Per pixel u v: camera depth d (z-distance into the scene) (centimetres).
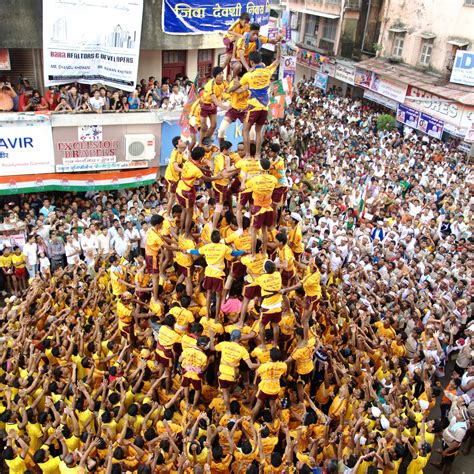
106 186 1853
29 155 1720
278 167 1112
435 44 2933
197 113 1117
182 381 1024
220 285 1016
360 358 1162
